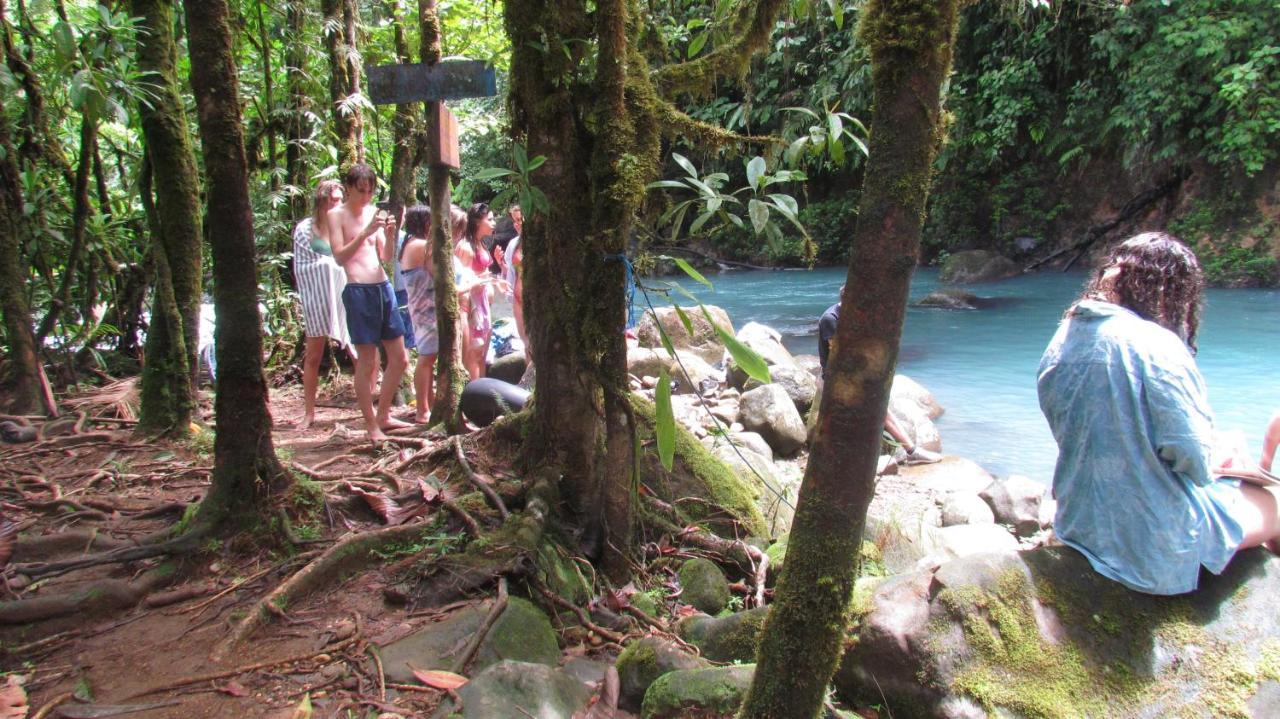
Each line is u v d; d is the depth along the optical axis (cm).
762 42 335
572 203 338
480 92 448
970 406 757
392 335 509
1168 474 258
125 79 449
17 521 399
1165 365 256
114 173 893
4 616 302
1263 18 1396
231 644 290
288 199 792
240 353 356
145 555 338
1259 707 241
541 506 360
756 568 381
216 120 337
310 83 796
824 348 579
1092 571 269
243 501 358
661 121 317
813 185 2167
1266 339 957
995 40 1750
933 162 155
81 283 756
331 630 300
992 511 496
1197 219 1545
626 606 334
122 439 519
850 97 1307
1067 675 251
